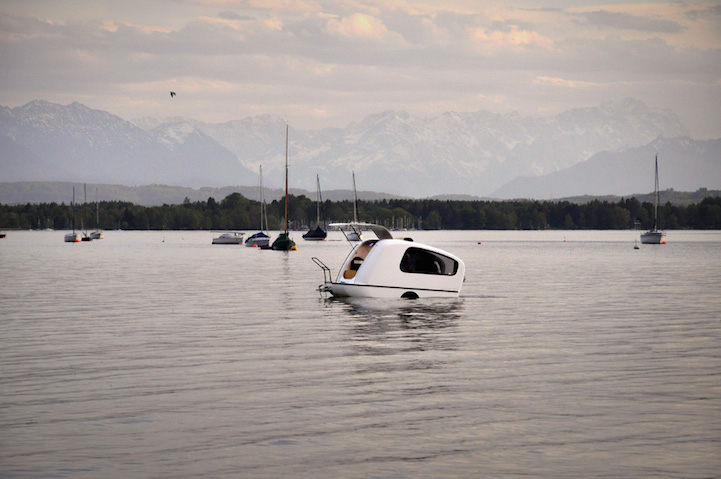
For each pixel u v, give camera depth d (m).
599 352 59.56
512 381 48.72
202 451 34.91
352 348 61.41
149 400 43.97
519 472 32.25
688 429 38.09
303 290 119.69
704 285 130.38
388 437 36.91
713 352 59.72
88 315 85.19
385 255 95.94
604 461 33.50
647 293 113.56
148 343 64.50
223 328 73.50
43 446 35.66
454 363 54.81
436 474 32.03
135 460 33.75
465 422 39.31
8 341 65.88
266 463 33.38
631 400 43.78
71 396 45.03
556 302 98.44
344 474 32.06
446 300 96.56
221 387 47.16
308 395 44.97
